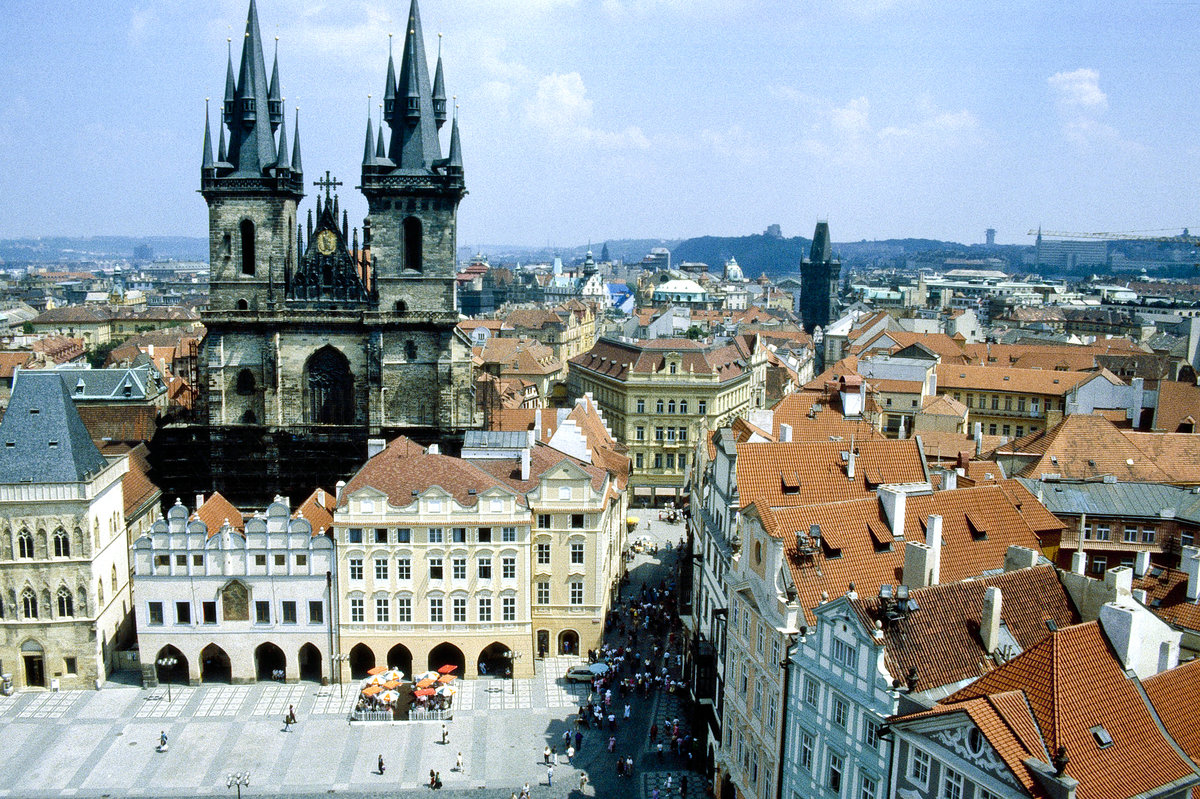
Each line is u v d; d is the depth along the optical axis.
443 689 94.75
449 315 132.88
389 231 132.88
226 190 132.62
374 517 98.31
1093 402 149.62
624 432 174.62
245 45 132.50
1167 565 86.81
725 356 192.50
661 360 173.25
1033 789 41.28
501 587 101.00
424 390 136.00
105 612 102.25
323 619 100.44
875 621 55.44
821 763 58.66
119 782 82.94
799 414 119.62
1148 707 46.06
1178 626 61.47
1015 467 108.19
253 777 83.94
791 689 61.78
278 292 133.62
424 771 85.19
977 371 181.50
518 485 105.81
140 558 98.44
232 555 98.69
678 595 121.56
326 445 132.38
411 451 107.88
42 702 97.06
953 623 57.22
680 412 171.75
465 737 90.88
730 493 82.50
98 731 91.31
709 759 84.00
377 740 90.38
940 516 66.81
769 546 66.00
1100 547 88.25
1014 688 46.81
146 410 147.00
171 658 99.19
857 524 69.25
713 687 85.62
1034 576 61.94
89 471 99.50
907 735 48.66
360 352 134.00
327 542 98.94
